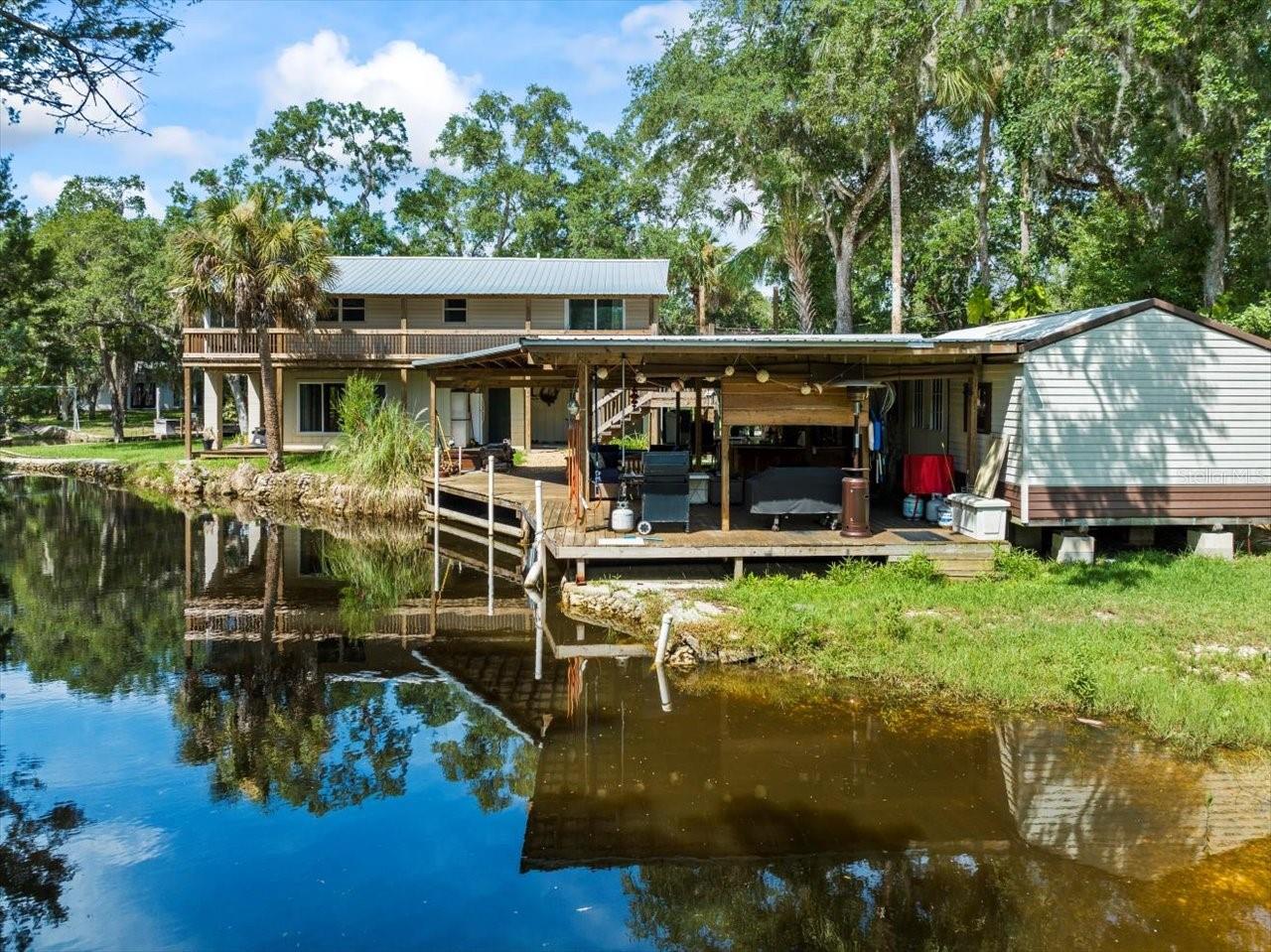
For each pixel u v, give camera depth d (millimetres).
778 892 5273
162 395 58219
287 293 22781
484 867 5688
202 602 13438
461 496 20719
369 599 13625
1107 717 7688
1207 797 6211
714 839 5879
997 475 12695
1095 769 6711
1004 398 12789
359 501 22062
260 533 19797
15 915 5164
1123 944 4609
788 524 13453
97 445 37906
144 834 6156
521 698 8820
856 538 12023
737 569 11609
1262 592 10469
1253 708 7230
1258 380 12344
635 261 28969
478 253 43469
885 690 8461
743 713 8062
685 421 22859
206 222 23594
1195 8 14742
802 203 29312
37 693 9172
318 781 6988
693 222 39188
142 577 15297
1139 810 6062
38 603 13375
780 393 12305
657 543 11688
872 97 22516
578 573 12039
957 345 11734
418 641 11148
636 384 17281
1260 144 14211
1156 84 16188
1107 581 11211
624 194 40812
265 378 23922
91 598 13727
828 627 9562
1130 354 12195
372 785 6898
